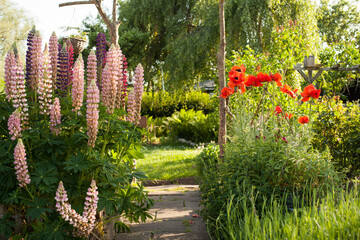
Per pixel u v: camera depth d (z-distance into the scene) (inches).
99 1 203.6
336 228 86.0
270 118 163.5
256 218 94.0
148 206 129.5
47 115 125.1
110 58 126.3
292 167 127.3
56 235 102.3
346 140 204.5
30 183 108.3
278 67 291.3
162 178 279.1
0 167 103.1
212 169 147.7
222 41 195.6
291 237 83.7
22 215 117.6
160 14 621.0
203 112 725.3
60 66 135.8
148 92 716.0
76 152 123.3
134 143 145.6
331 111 213.3
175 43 557.9
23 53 1007.0
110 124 130.0
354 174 200.5
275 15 476.1
